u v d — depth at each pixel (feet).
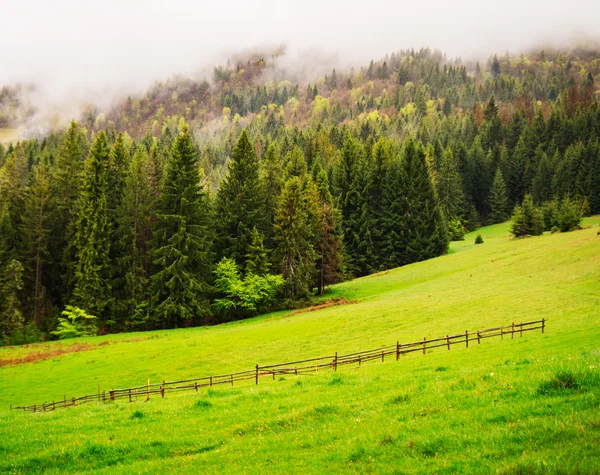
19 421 68.49
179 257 230.27
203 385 99.50
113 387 127.85
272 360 138.10
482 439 35.68
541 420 36.99
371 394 59.41
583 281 166.20
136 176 249.34
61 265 245.04
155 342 176.96
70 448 50.55
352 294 251.60
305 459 39.81
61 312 235.40
